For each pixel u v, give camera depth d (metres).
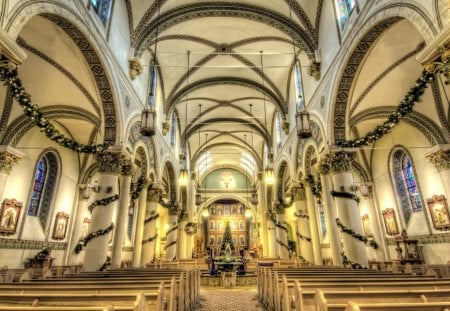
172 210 21.02
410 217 13.88
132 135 12.34
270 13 13.22
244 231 40.41
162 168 17.39
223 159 35.12
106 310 2.61
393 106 12.71
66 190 15.32
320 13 12.55
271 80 18.11
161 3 12.55
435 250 12.23
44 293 3.90
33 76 10.81
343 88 10.68
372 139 7.33
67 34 8.52
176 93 18.31
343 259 9.99
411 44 9.99
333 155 10.79
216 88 20.27
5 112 10.81
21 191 12.45
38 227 13.44
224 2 13.20
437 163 11.50
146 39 12.73
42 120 6.26
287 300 4.81
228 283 13.06
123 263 17.25
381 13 7.83
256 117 23.12
